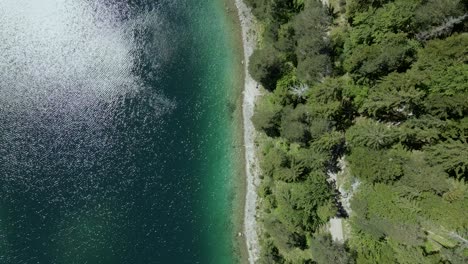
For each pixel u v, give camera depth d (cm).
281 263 5325
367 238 4778
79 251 6038
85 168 6125
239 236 5681
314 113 4894
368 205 4662
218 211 5791
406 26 4581
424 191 4369
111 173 6081
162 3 6053
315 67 4822
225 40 5838
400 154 4519
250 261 5625
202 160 5869
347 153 5025
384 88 4491
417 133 4434
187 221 5878
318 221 5162
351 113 4991
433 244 4456
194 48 5947
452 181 4397
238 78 5762
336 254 4731
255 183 5616
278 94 5206
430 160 4378
